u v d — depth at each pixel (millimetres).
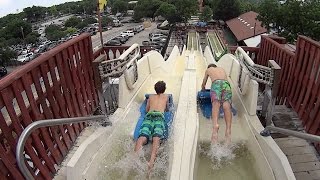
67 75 4746
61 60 4566
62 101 4570
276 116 5797
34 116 3809
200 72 8633
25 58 57250
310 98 5031
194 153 4074
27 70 3646
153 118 4781
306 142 5051
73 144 4934
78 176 3871
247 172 4473
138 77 6602
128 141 4934
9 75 3389
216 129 4785
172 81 7664
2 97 3166
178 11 62562
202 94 5922
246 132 5105
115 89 6570
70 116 4836
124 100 5609
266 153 4223
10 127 3326
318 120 4629
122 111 5488
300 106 5434
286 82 6207
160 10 79438
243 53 6059
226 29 59812
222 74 5562
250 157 4719
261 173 4320
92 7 139625
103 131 4809
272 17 32312
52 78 4270
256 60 8820
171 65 9227
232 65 7102
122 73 5598
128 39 57031
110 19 88438
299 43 5535
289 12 30219
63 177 4184
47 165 4066
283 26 31609
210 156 4746
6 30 89250
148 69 7535
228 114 5035
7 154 3240
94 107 5961
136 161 4434
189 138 4293
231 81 6941
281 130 4055
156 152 4324
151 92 6980
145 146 4594
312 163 4559
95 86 5996
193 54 10742
